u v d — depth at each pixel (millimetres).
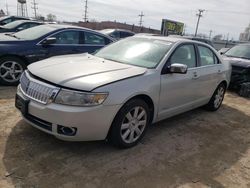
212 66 5531
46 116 3273
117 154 3664
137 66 4129
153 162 3594
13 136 3816
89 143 3852
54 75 3453
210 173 3527
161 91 4094
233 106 6871
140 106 3785
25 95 3523
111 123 3463
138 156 3689
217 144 4430
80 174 3152
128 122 3697
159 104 4156
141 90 3697
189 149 4109
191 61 4906
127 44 4883
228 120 5699
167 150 3975
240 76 8297
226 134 4906
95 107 3238
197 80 4945
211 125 5258
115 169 3326
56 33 6738
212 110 6074
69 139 3281
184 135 4602
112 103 3352
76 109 3180
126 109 3555
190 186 3199
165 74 4168
